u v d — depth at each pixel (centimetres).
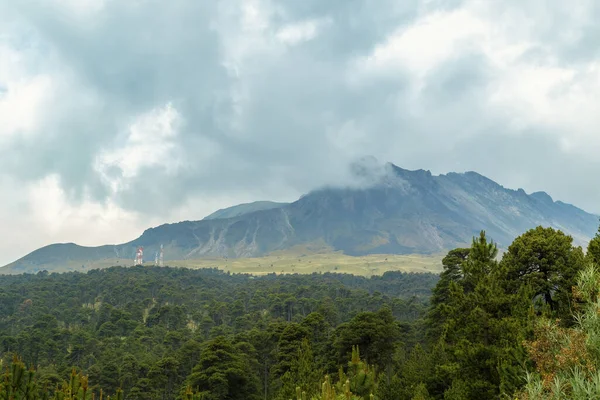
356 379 2772
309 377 4503
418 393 3384
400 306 15300
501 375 2200
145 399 7825
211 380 6091
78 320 17900
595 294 1566
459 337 2775
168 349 12138
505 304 2720
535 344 1614
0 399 1537
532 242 3709
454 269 4903
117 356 11206
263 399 6881
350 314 14700
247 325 14488
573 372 1310
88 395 1677
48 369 10312
